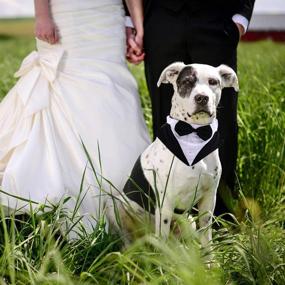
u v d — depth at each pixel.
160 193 5.07
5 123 5.94
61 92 5.81
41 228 4.68
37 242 4.72
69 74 5.88
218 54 5.95
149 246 4.86
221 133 6.12
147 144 5.99
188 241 4.74
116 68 6.02
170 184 4.99
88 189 5.48
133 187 5.32
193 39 5.89
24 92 5.83
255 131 6.97
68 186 5.53
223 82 5.15
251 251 4.68
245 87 8.38
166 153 4.99
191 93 4.87
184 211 5.16
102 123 5.78
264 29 18.23
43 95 5.80
